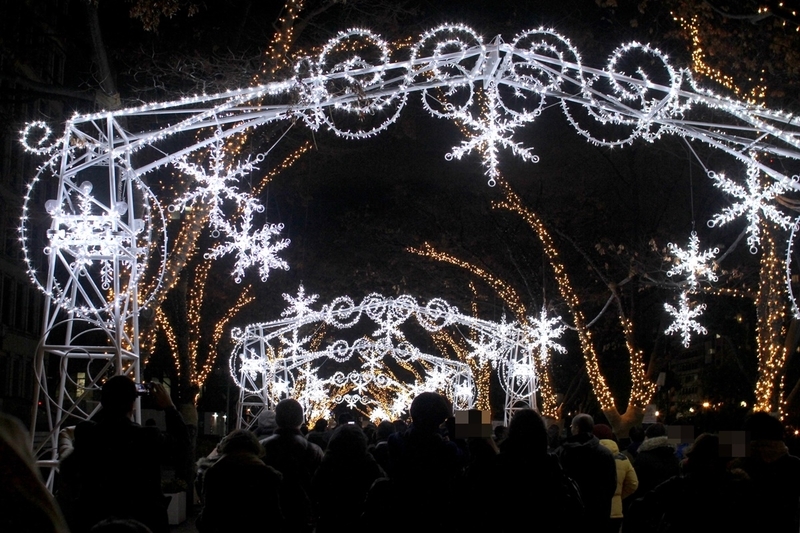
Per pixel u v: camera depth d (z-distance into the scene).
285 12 15.07
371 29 16.14
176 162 12.27
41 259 43.41
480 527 5.55
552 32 10.61
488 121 11.03
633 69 18.86
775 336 18.20
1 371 40.97
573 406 38.38
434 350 40.72
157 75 15.74
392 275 33.12
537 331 24.25
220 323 26.75
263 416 10.51
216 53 16.88
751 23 15.16
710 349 58.28
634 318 25.73
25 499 2.31
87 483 5.75
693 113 16.53
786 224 14.25
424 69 10.86
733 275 23.45
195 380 24.14
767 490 5.94
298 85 10.74
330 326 36.53
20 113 17.20
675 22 18.12
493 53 10.77
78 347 10.83
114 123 11.14
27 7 15.47
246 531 6.14
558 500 5.54
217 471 6.29
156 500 5.89
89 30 14.17
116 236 10.91
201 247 28.72
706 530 5.77
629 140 11.26
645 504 6.10
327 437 13.05
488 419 6.23
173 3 13.83
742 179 20.84
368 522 6.03
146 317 14.98
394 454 6.06
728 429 6.10
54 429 10.23
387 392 43.66
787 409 19.81
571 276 30.03
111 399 5.89
